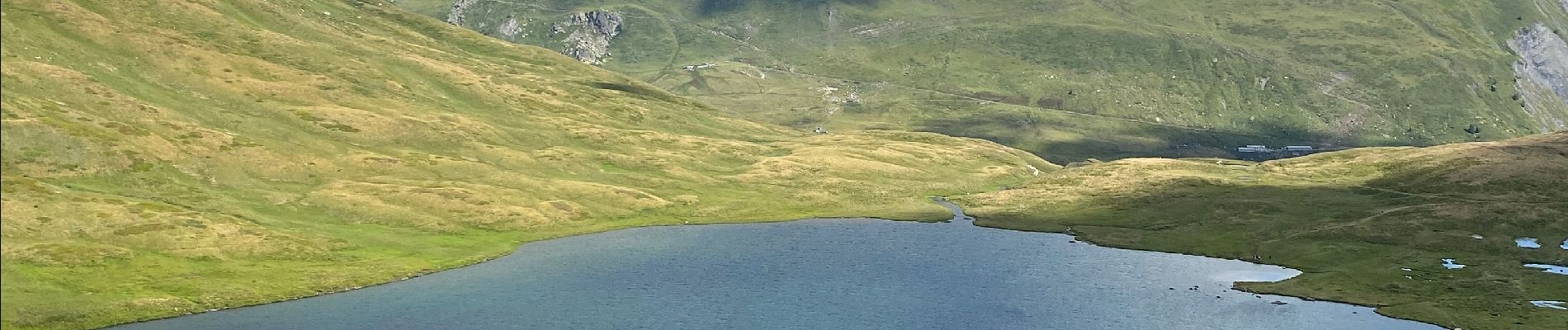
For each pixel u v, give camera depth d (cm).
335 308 11675
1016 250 16400
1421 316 11681
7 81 17275
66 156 15138
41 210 12838
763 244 16675
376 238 15188
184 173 16075
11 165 14500
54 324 10144
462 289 12875
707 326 11269
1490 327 11169
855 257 15638
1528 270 13875
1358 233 16425
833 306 12281
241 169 16938
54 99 17300
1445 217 16938
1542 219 16562
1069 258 15662
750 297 12706
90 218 13025
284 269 12962
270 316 11175
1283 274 14375
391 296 12356
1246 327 11394
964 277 14100
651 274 14025
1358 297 12688
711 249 16125
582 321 11369
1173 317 11831
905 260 15412
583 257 15262
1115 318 11781
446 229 16338
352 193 17112
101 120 16850
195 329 10512
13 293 10538
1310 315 11869
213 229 13662
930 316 11856
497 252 15300
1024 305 12406
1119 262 15388
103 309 10644
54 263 11488
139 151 16088
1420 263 14375
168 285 11681
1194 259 15588
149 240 12862
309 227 15150
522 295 12638
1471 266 14200
